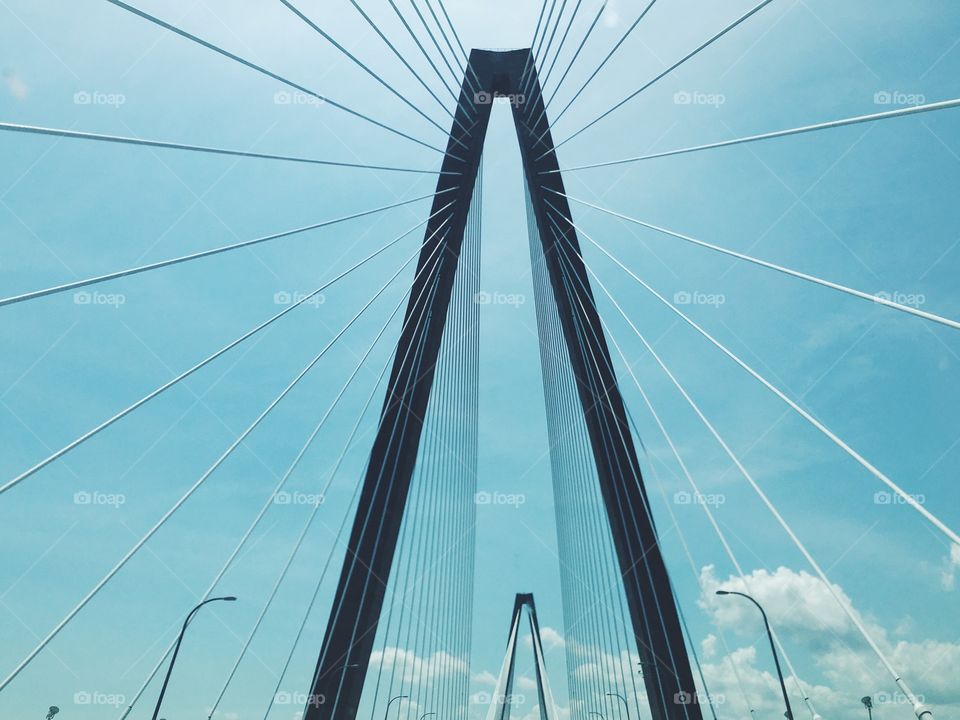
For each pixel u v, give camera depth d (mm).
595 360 35531
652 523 32031
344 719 24375
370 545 28344
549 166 39344
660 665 29078
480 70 41281
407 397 32375
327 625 26578
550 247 38656
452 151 39031
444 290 35531
